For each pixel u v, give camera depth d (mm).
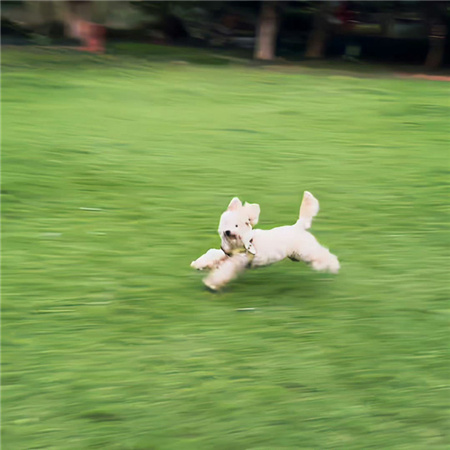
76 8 20578
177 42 21484
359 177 8945
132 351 4867
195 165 9281
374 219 7477
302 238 5633
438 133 11383
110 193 8086
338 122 12008
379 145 10547
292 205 7887
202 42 21750
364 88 15219
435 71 18875
